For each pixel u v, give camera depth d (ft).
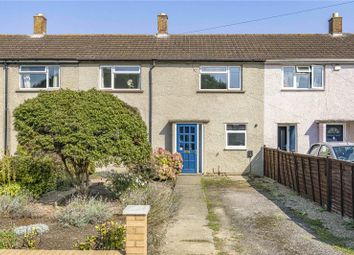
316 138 61.98
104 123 32.01
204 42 69.05
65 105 32.04
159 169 48.57
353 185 28.71
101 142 31.32
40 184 36.22
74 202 29.50
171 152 61.72
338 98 62.13
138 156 33.06
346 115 62.08
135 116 34.83
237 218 30.40
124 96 62.39
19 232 23.44
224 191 44.21
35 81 63.26
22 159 35.76
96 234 23.63
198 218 30.42
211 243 23.68
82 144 30.94
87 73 62.59
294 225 28.07
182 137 61.98
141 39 70.49
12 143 62.39
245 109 62.13
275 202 37.11
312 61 61.62
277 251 22.13
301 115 62.18
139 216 18.37
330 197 32.86
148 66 62.54
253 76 62.28
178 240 24.31
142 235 18.30
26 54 63.77
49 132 31.30
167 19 72.33
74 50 65.36
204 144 61.72
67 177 41.06
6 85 62.59
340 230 26.63
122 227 21.94
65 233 24.26
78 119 31.27
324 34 72.43
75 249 20.72
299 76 62.75
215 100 62.23
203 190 44.93
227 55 62.69
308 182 38.83
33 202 33.81
